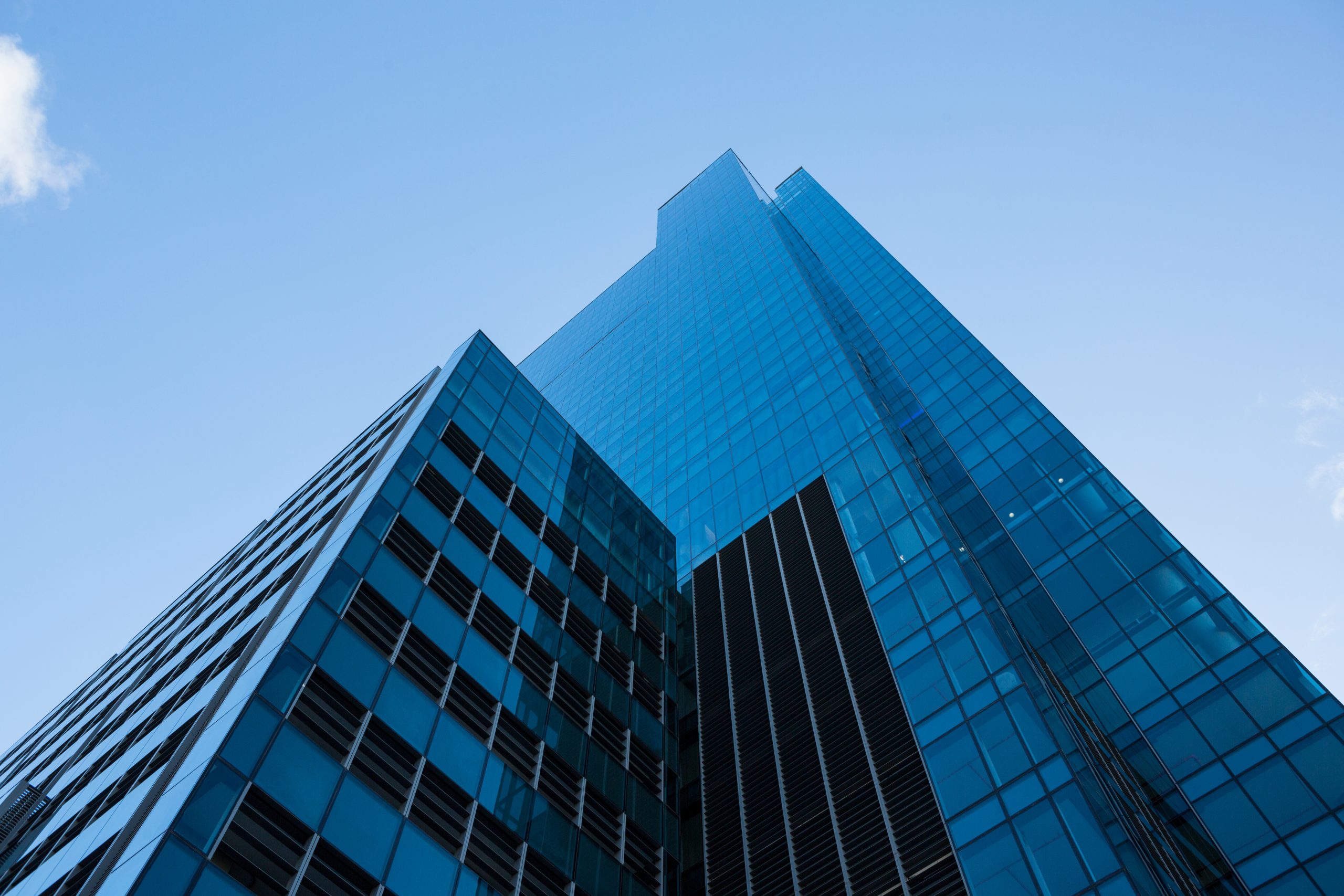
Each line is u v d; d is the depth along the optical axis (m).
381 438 42.19
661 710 35.75
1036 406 44.59
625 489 47.53
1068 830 21.41
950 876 22.56
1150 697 28.64
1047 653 31.95
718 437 58.16
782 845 27.59
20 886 21.48
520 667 29.56
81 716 41.12
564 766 28.06
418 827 21.48
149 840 17.34
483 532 33.09
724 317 79.88
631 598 39.94
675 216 132.88
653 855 28.81
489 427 38.31
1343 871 21.62
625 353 93.31
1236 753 25.75
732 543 45.66
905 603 32.69
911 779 26.11
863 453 43.75
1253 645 28.19
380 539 27.80
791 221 101.19
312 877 18.44
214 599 39.00
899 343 58.78
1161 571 32.50
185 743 20.67
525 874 23.33
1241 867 23.28
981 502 40.56
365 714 22.62
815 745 30.17
